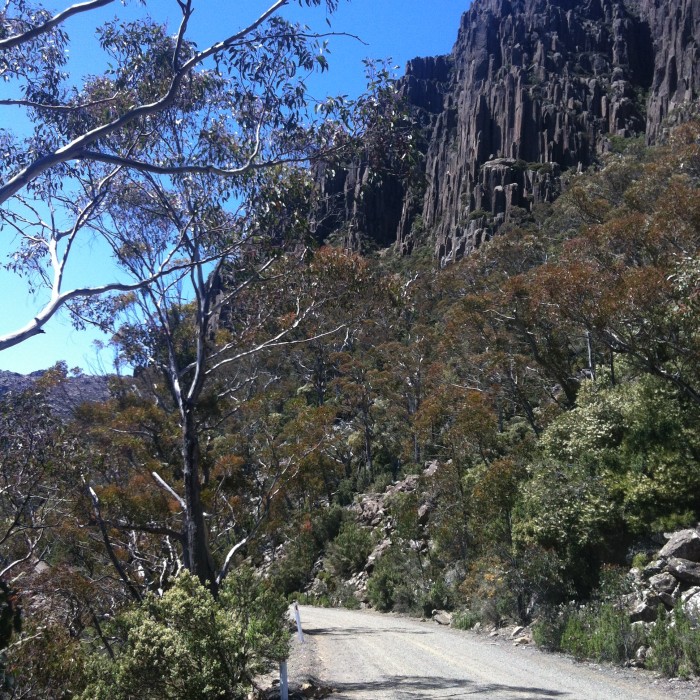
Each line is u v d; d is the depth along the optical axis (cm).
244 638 888
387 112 1238
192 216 1431
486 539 2147
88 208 1198
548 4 12550
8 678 662
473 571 2130
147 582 1770
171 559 1714
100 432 1777
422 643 1600
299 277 1552
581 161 9638
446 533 2497
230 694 846
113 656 1048
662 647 1104
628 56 11356
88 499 1631
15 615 643
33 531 1636
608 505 1664
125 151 1334
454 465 2614
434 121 12650
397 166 1280
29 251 1311
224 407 2033
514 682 1063
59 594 1470
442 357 3878
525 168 9350
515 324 2912
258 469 2072
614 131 9975
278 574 3491
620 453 1838
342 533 3609
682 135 3794
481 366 3139
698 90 9119
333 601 3144
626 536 1648
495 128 10200
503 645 1512
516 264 3953
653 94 9900
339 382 4475
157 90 1311
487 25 12662
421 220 9962
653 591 1354
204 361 1480
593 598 1523
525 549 1748
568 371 2941
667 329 1839
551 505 1711
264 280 1486
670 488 1612
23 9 1135
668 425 1762
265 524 2003
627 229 2483
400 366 4047
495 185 9069
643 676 1077
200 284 1484
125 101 1294
